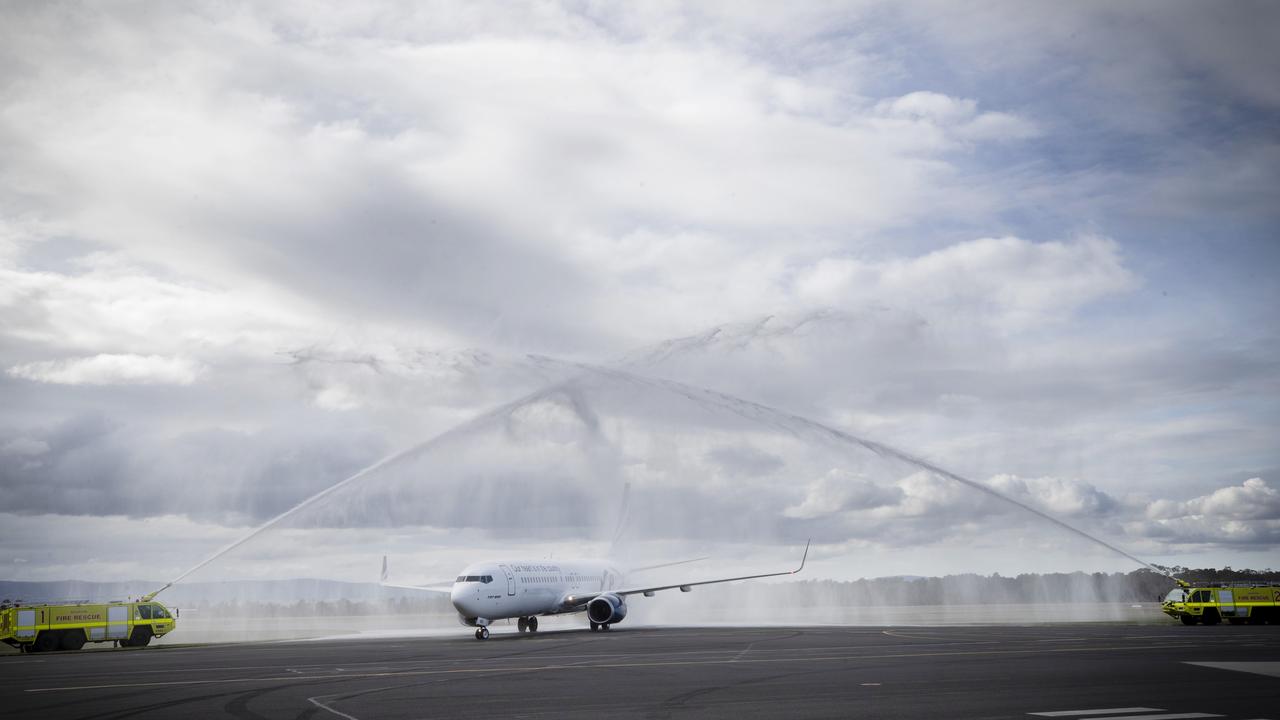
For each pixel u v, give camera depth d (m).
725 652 41.69
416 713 21.98
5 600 57.66
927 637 52.66
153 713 22.67
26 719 21.75
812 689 25.94
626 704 23.14
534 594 64.69
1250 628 60.59
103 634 56.53
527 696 25.12
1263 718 19.72
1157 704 21.95
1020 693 24.36
